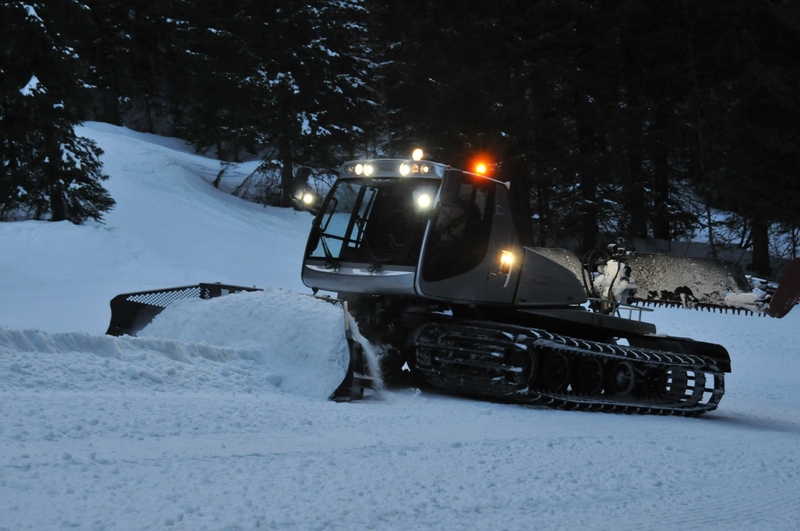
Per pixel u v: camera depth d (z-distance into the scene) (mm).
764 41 44438
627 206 43562
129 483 5125
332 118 45969
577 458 7074
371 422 8250
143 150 50844
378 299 12055
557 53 40844
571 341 11383
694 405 12969
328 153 45031
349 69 48188
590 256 14086
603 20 41719
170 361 9781
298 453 6379
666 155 45156
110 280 26203
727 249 47750
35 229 30281
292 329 10648
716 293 18391
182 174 47781
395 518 4809
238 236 38938
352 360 10078
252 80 43281
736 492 6316
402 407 9703
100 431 6578
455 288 11523
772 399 15859
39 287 24359
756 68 41438
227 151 47188
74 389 8297
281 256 36344
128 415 7195
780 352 22281
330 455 6379
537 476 6211
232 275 30375
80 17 33719
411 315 12023
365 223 11648
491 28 40188
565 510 5352
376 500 5152
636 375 12633
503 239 12156
